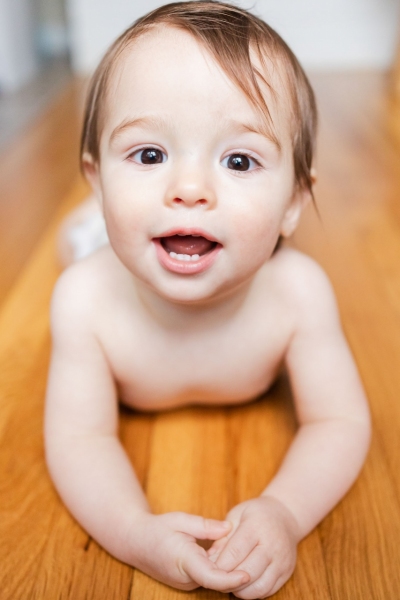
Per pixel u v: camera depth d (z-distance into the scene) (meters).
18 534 0.66
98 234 1.13
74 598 0.59
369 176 1.75
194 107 0.56
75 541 0.65
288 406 0.86
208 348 0.72
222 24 0.61
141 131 0.58
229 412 0.85
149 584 0.60
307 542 0.65
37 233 1.41
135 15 3.32
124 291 0.71
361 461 0.70
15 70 3.02
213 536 0.59
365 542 0.65
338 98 2.68
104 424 0.71
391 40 3.45
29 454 0.78
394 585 0.60
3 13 2.89
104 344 0.72
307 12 3.41
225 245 0.58
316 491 0.65
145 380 0.74
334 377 0.73
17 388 0.90
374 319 1.05
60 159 1.96
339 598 0.59
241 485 0.73
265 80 0.59
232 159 0.58
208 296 0.60
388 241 1.34
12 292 1.16
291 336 0.74
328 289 0.75
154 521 0.60
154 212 0.57
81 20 3.33
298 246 1.32
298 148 0.66
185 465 0.76
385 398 0.86
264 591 0.57
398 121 2.32
